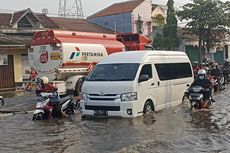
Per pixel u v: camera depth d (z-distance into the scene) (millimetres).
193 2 42844
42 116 13367
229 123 11125
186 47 46594
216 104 15266
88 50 20922
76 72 20375
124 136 9727
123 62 13125
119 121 11805
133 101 12109
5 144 9445
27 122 12828
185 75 15781
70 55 19844
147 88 12875
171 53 15117
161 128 10570
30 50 20500
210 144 8531
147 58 13328
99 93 12312
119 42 24000
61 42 19531
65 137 10008
